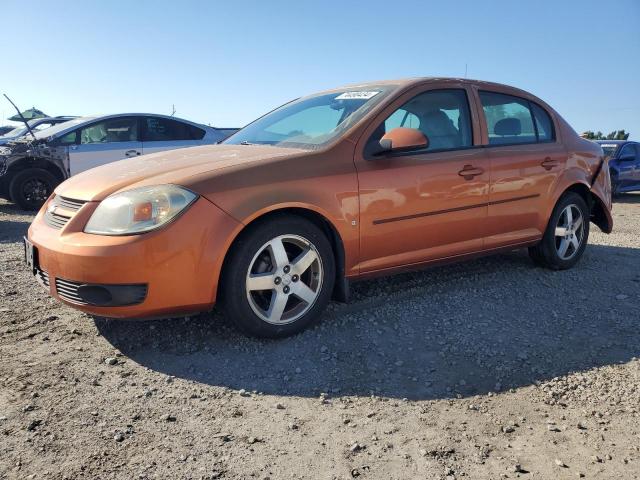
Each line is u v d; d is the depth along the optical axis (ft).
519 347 11.46
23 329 11.86
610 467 7.63
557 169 16.22
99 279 9.95
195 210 10.32
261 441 8.12
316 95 15.90
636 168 46.75
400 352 11.14
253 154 12.07
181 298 10.32
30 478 7.13
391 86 13.84
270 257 11.27
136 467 7.45
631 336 12.08
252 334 11.19
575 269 17.37
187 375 10.07
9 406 8.80
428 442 8.16
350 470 7.49
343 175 11.91
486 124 14.84
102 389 9.47
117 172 11.71
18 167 30.12
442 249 13.87
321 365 10.53
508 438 8.29
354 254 12.27
